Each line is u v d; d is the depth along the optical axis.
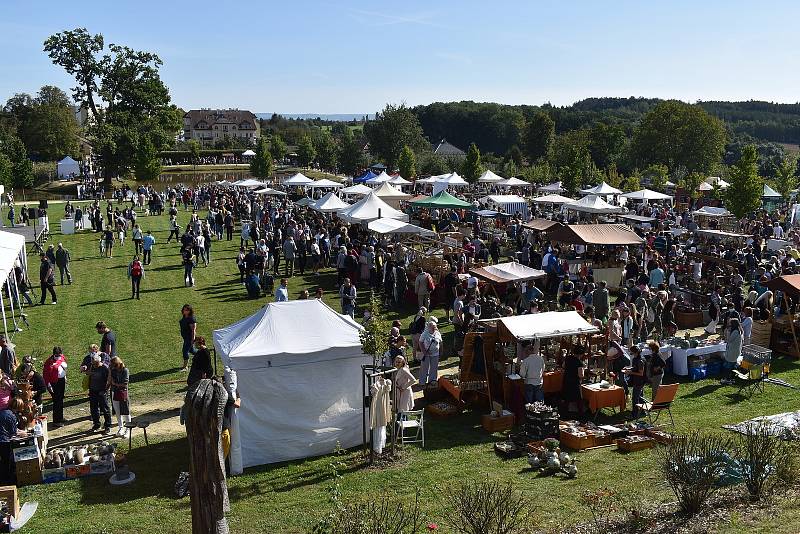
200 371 13.20
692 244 31.62
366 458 11.72
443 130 153.12
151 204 46.84
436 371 15.13
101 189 64.12
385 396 11.65
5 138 76.44
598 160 104.94
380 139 90.69
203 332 19.86
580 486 10.27
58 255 26.16
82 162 83.69
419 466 11.29
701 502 9.01
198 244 29.66
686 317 20.72
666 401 13.26
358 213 28.97
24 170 62.69
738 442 11.23
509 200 42.47
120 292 25.00
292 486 10.70
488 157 107.38
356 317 21.17
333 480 10.81
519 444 12.01
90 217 40.09
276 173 90.69
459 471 11.02
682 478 9.17
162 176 87.12
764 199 53.06
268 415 11.63
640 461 11.27
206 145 121.38
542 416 12.23
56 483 10.80
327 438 12.05
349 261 25.38
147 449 12.06
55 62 69.50
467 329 17.03
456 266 23.02
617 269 25.58
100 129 68.44
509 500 8.73
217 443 7.20
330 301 23.33
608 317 17.48
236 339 12.27
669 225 37.41
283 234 30.56
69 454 11.17
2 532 9.15
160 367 16.61
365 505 8.84
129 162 69.12
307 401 11.84
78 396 14.77
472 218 40.00
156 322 20.88
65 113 87.88
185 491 10.34
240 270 26.70
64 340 19.00
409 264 24.91
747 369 15.86
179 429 12.95
